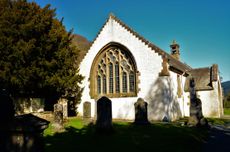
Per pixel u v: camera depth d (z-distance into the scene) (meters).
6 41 20.75
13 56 20.67
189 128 19.33
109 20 29.78
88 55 31.08
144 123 21.33
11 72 21.06
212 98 34.75
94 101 29.81
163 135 15.59
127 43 27.98
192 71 39.91
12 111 8.22
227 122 26.44
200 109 20.64
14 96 23.05
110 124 16.27
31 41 21.17
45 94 25.53
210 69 38.25
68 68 25.14
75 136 15.15
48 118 22.84
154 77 25.92
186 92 34.53
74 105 30.70
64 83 23.70
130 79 27.92
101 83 29.98
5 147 7.27
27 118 7.42
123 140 13.84
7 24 21.45
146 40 26.92
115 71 29.09
